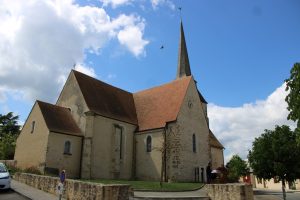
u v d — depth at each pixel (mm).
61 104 35656
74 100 34344
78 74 36188
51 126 29859
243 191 20094
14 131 54375
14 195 18578
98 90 37156
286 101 8875
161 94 39812
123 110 38062
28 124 32312
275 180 23750
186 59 54188
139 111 39938
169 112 35625
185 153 33906
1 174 20328
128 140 35969
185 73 53156
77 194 16672
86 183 16125
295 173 22656
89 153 30828
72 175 30250
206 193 23188
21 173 25031
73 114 33875
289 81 8859
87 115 32156
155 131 34969
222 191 21500
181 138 33844
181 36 55438
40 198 17484
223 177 30250
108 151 33156
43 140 29516
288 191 42812
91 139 31297
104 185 14953
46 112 31219
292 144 22922
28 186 22188
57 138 29781
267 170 23500
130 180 33188
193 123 36594
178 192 24047
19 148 32500
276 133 23797
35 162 29609
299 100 8477
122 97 40781
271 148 23375
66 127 31422
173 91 38594
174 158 32906
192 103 37500
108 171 32625
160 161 33531
